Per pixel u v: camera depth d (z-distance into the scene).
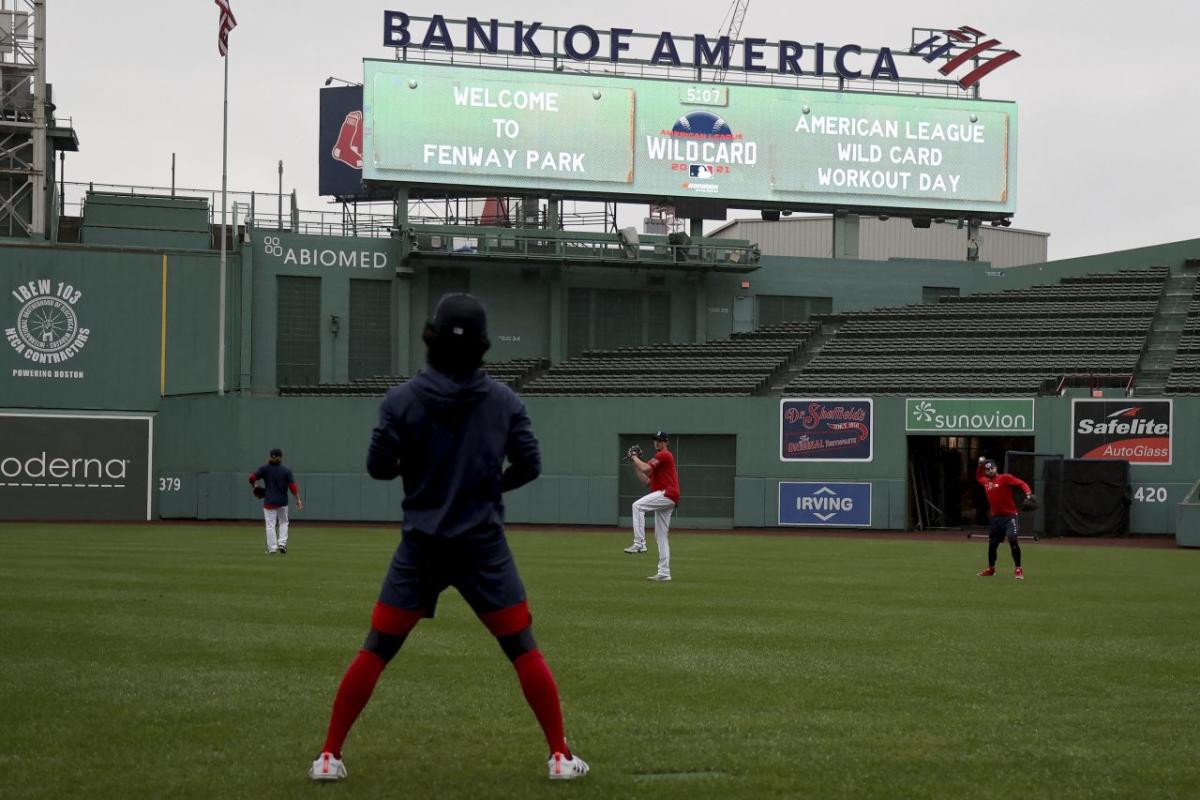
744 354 47.12
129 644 10.70
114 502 45.44
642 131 49.81
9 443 45.12
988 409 39.22
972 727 7.36
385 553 24.75
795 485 40.88
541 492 42.44
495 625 5.89
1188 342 43.03
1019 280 52.56
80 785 5.79
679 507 41.84
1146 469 37.91
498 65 49.81
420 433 5.68
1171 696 8.52
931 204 51.50
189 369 47.16
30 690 8.38
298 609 13.69
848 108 50.94
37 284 46.16
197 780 5.88
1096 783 5.97
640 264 49.59
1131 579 19.97
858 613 13.98
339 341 48.62
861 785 5.89
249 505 43.50
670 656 10.30
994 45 52.19
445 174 48.44
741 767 6.25
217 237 50.81
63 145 51.53
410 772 6.07
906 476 40.03
